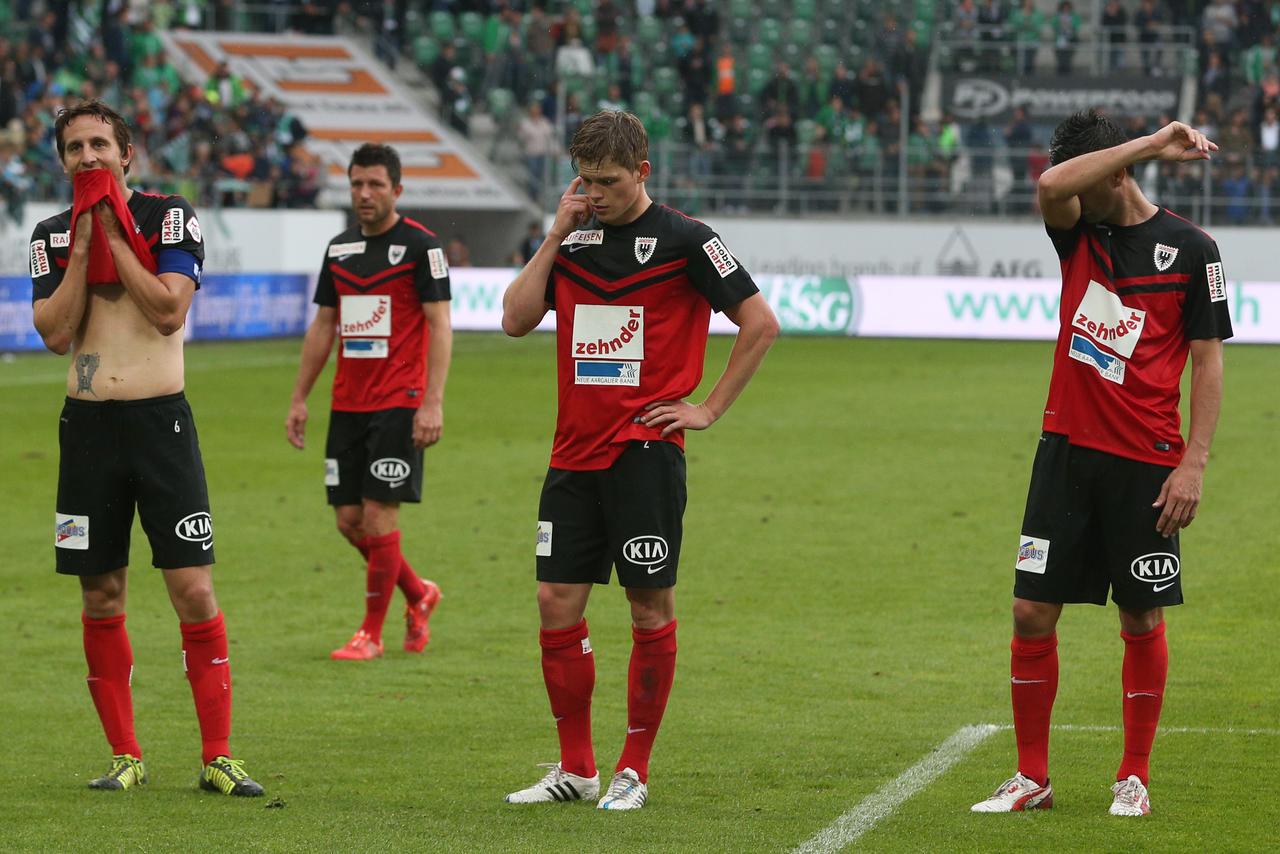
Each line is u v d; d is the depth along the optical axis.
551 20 88.19
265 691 17.78
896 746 15.26
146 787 13.78
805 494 32.22
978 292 69.25
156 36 81.19
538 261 13.05
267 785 13.82
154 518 13.56
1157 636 12.92
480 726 16.19
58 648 19.84
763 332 12.95
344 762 14.70
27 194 63.53
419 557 26.08
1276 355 61.81
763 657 19.33
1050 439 12.81
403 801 13.22
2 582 24.05
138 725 16.33
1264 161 74.38
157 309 13.18
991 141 79.12
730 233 77.81
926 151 77.75
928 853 11.65
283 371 56.50
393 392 19.62
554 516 13.13
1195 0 83.19
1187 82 80.38
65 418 13.62
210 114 74.31
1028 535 12.87
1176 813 12.78
